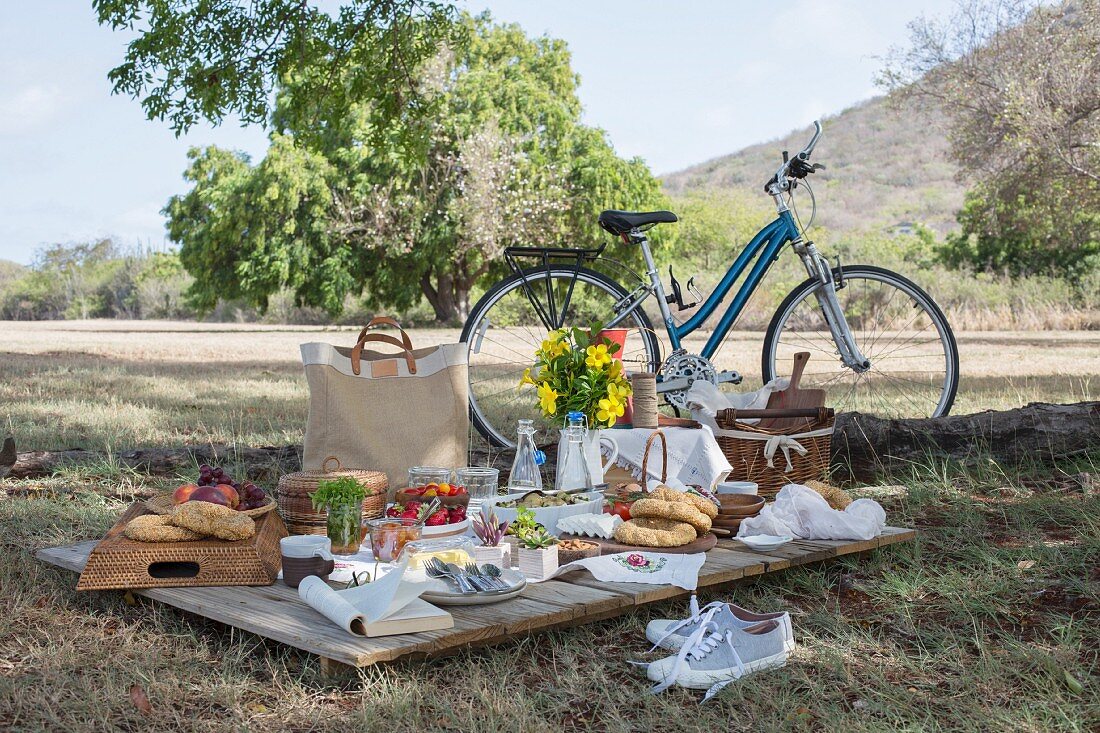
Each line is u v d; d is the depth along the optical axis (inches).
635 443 132.6
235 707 72.0
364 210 996.6
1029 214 788.0
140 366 400.2
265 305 1029.8
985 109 697.6
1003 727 68.4
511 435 195.5
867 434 160.2
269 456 166.2
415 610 81.4
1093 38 635.5
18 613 92.4
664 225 1090.7
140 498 146.4
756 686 76.3
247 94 279.3
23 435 190.9
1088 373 323.6
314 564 94.3
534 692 76.2
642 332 173.9
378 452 133.6
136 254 1809.8
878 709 71.9
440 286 1090.1
